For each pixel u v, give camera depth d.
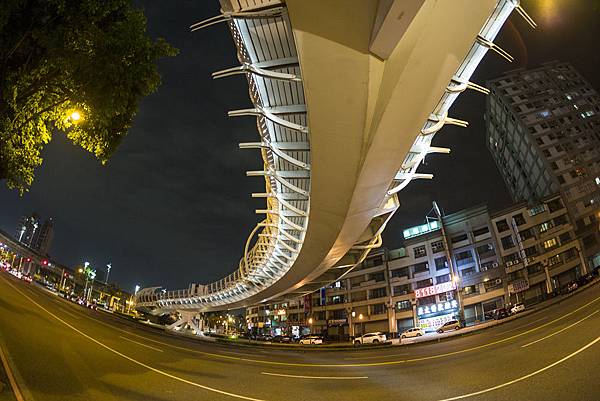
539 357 13.95
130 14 7.89
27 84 7.89
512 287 50.09
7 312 22.88
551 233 52.72
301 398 10.80
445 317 53.34
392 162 13.49
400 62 9.15
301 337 55.12
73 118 8.99
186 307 65.44
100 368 13.40
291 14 8.58
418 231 60.50
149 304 71.62
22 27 7.04
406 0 7.36
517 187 76.25
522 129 65.62
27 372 10.64
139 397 9.79
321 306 68.75
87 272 101.44
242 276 43.75
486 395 9.67
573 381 9.98
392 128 11.21
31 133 8.80
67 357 14.45
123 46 7.50
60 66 7.24
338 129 11.44
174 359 18.77
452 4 8.20
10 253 102.25
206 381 13.12
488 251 53.38
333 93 10.11
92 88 7.48
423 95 10.41
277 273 37.34
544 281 49.91
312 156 13.64
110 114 7.89
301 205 21.77
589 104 68.62
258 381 13.71
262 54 12.71
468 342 25.16
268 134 17.17
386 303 59.97
